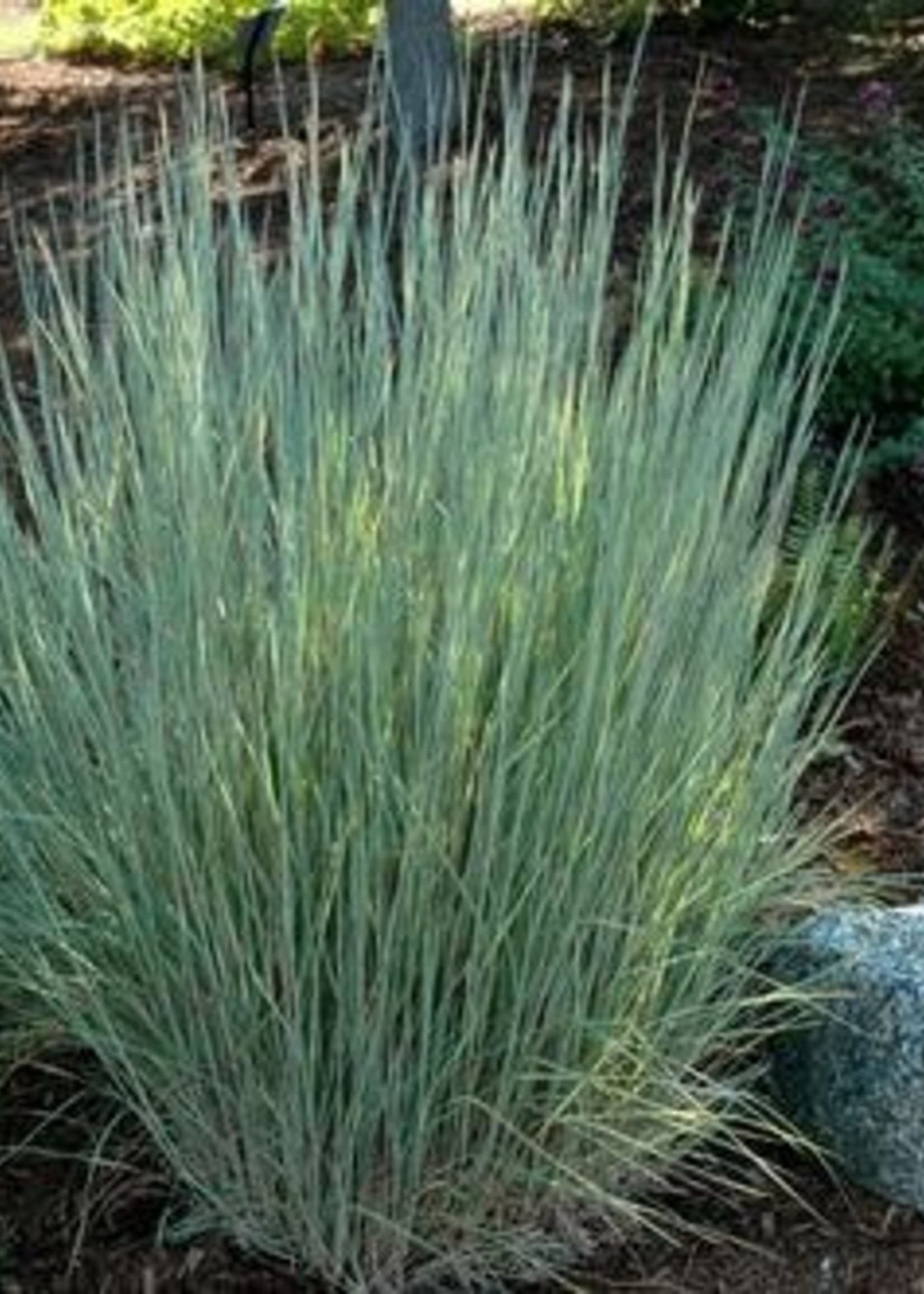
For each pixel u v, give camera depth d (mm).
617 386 2717
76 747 2719
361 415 2680
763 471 2881
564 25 7164
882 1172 2963
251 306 2783
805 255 4801
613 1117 2771
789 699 2877
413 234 2842
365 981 2604
